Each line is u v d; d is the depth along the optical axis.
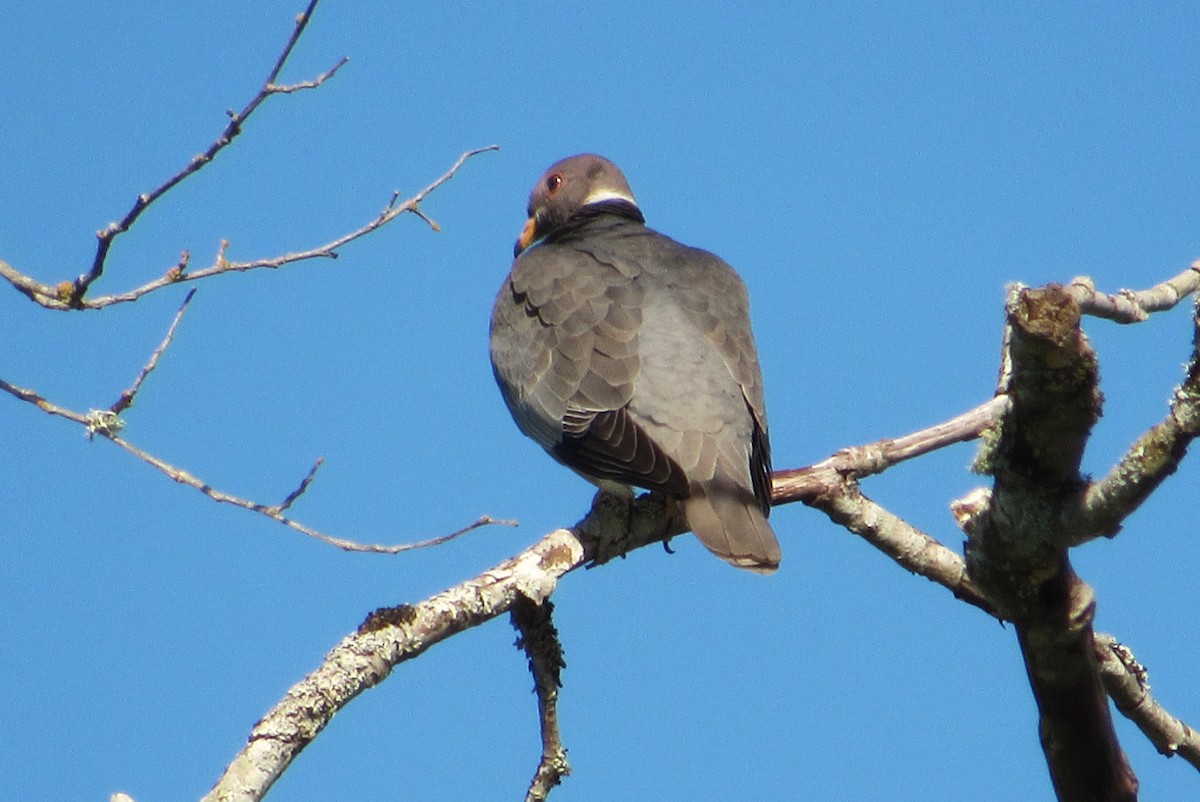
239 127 8.59
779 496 10.93
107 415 9.35
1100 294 8.26
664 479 11.20
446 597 9.05
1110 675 10.05
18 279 9.03
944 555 10.87
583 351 12.27
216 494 9.61
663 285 12.66
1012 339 7.69
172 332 9.49
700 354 12.02
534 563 9.42
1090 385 7.71
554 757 9.24
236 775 8.18
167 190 8.66
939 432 11.13
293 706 8.39
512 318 13.01
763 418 12.05
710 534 10.99
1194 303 7.73
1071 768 9.42
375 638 8.71
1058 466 8.08
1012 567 8.55
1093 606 8.75
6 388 9.23
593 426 11.79
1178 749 10.40
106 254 8.88
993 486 8.47
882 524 10.91
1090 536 8.17
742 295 13.02
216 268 9.48
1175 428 7.71
